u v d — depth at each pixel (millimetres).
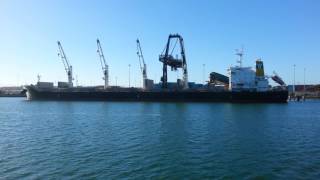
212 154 41031
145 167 35094
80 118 85438
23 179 31156
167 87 176250
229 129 63000
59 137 53250
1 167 35031
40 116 92312
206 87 172625
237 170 34156
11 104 159625
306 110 113062
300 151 42844
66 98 185375
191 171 33844
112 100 176625
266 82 159250
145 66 188000
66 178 31453
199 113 99125
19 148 44500
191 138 52281
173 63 174000
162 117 87000
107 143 47875
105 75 193250
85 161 37344
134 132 58875
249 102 153750
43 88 192750
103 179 31266
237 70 158875
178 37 172500
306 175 32281
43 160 37812
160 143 47969
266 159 38469
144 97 170625
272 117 87562
